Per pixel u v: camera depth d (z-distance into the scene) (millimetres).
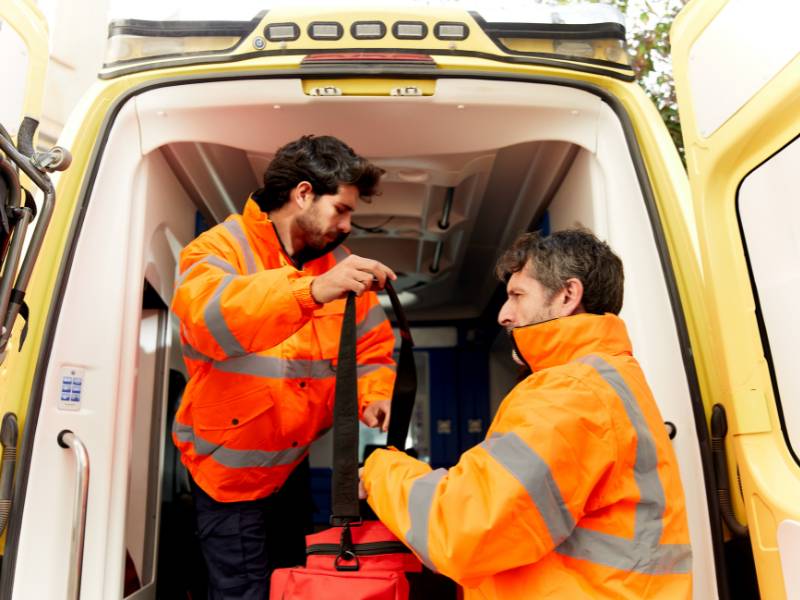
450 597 2607
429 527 1296
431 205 3387
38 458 1737
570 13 2184
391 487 1427
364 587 1515
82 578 1793
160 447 2453
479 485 1278
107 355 1927
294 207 2131
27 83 1803
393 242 4105
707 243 1648
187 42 2131
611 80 2176
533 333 1474
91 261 1961
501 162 2889
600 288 1530
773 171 1471
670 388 1880
